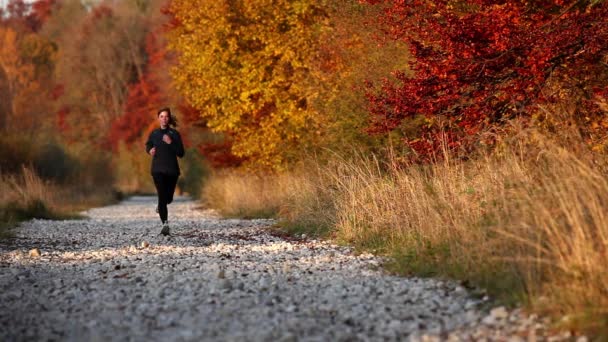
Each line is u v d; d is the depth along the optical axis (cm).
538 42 1662
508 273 1088
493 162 1574
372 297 1080
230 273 1309
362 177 1914
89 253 1703
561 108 1662
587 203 1061
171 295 1101
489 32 1681
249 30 3516
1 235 2186
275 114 3562
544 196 1150
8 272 1379
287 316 971
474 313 974
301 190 2469
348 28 2853
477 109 1752
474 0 1766
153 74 9981
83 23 11969
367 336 880
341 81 2723
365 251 1609
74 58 11731
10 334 892
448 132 1855
